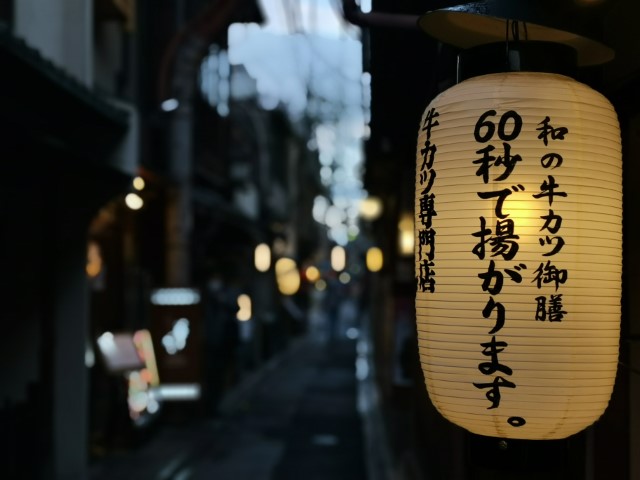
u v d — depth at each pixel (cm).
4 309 846
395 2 627
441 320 323
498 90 314
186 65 1420
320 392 2152
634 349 411
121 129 962
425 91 594
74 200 1007
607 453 418
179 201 1501
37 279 938
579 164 307
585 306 307
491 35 370
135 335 1404
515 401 307
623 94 391
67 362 1016
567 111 309
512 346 307
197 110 1908
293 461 1334
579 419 309
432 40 557
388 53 650
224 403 1808
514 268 307
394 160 961
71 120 856
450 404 322
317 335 4297
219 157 2158
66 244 1013
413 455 955
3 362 846
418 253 345
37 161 868
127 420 1298
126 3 1140
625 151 412
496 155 310
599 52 361
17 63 635
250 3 1576
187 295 1532
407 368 1076
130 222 1457
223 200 2306
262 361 2747
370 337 2788
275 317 3095
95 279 1330
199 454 1362
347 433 1580
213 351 1647
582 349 306
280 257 3391
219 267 2278
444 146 323
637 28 380
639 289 410
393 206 1200
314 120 1903
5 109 688
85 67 972
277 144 3741
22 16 843
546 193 305
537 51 327
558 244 304
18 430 879
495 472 372
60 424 1013
